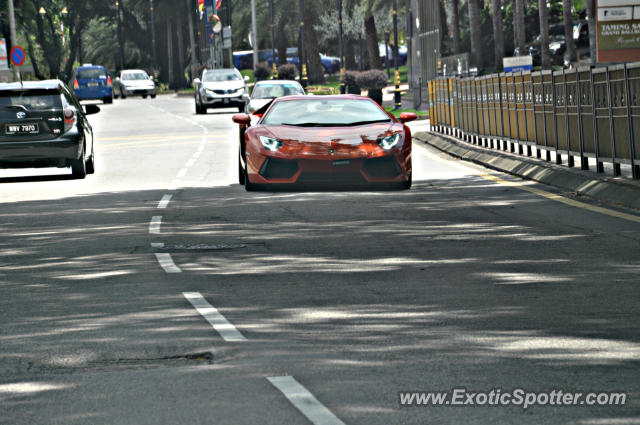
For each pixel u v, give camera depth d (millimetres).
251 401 11742
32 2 172625
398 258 21641
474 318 15828
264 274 20062
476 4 118750
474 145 50281
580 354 13547
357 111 34750
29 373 13172
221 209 30594
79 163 42156
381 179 32688
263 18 161000
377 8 141375
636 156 30484
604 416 11047
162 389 12297
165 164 48312
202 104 98812
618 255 21281
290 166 32625
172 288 18781
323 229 26125
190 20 197750
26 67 103000
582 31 114875
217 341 14641
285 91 65062
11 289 19094
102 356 13938
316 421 11000
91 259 22328
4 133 41062
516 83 42594
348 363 13297
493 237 24234
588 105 34094
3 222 29188
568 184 33906
